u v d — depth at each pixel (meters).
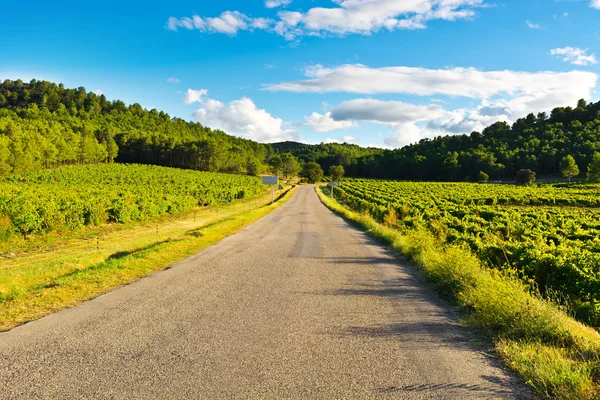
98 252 12.95
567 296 7.91
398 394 3.33
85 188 42.50
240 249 12.56
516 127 177.62
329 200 48.84
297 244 13.84
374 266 9.68
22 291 6.81
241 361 4.00
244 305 6.15
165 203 30.80
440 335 4.84
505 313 4.98
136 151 136.88
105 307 6.00
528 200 46.72
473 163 131.88
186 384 3.49
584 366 3.65
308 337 4.73
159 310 5.84
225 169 132.25
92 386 3.45
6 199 20.67
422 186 84.25
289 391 3.37
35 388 3.41
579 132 133.75
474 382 3.57
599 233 16.66
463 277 6.96
